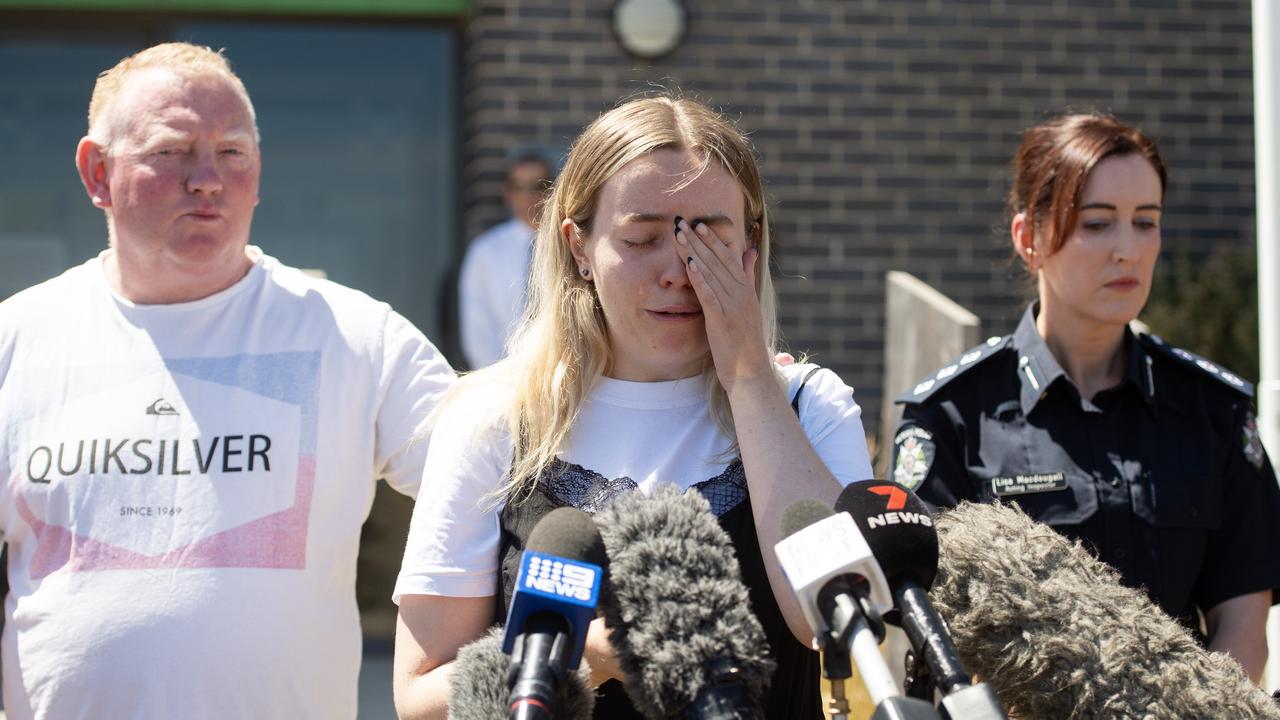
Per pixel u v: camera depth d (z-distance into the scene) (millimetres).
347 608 2684
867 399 5992
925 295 3902
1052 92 6086
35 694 2527
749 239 2285
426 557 2131
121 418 2611
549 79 5926
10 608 2621
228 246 2676
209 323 2682
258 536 2564
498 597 2111
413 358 2734
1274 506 2803
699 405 2213
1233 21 6141
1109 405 2822
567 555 1683
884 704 1492
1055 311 2910
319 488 2631
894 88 6031
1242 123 6137
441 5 6359
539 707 1560
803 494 2020
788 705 2070
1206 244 6113
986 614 1965
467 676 1776
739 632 1703
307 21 6402
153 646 2488
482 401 2227
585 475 2146
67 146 6387
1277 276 3258
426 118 6445
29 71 6363
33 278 6359
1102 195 2799
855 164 6020
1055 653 1913
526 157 5535
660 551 1759
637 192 2135
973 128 6055
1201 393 2842
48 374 2654
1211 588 2801
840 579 1648
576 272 2268
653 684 1689
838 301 6008
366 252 6410
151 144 2617
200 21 6371
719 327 2119
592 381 2229
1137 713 1871
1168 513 2725
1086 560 2074
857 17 6027
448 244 6422
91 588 2525
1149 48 6117
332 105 6414
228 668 2502
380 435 2715
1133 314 2820
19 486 2602
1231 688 1906
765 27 5980
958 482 2805
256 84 6395
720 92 5977
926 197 6039
